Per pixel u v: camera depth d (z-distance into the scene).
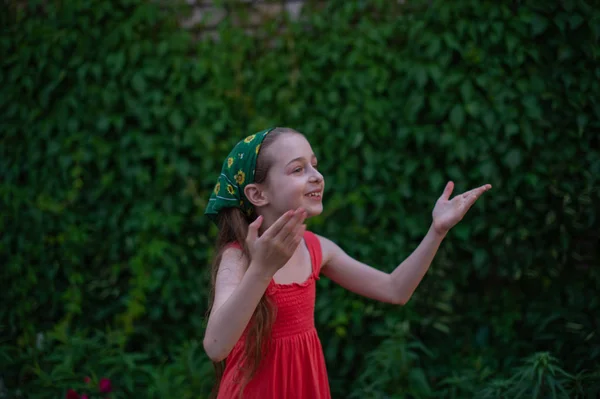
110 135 3.04
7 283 3.15
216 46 2.91
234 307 1.32
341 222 2.80
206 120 2.91
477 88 2.70
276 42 2.86
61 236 3.05
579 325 2.66
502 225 2.74
